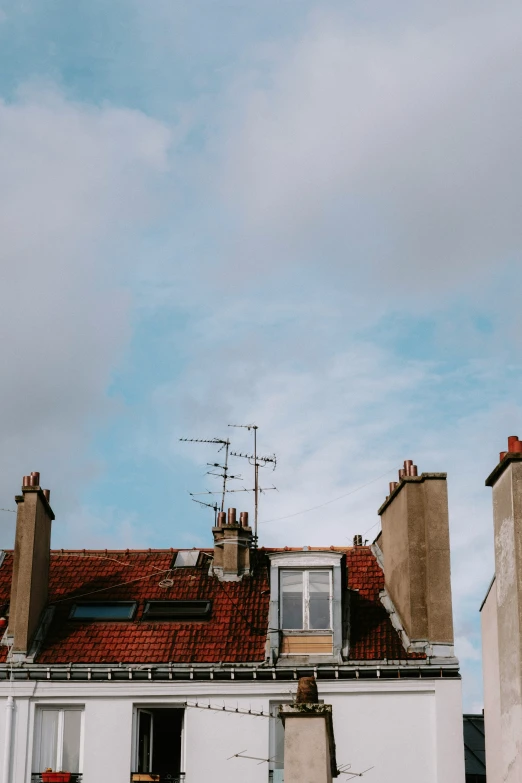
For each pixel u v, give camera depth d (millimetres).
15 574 29453
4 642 28703
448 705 26938
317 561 28969
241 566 31328
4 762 27031
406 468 29656
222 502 34219
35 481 30156
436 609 28016
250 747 26984
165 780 26875
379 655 27859
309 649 28109
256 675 27609
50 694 27656
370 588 30281
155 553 32781
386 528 30641
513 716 21953
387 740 26766
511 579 22266
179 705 27594
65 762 27281
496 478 23469
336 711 27109
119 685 27688
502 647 22750
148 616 29641
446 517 28672
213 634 28938
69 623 29594
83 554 32812
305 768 18375
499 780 23234
